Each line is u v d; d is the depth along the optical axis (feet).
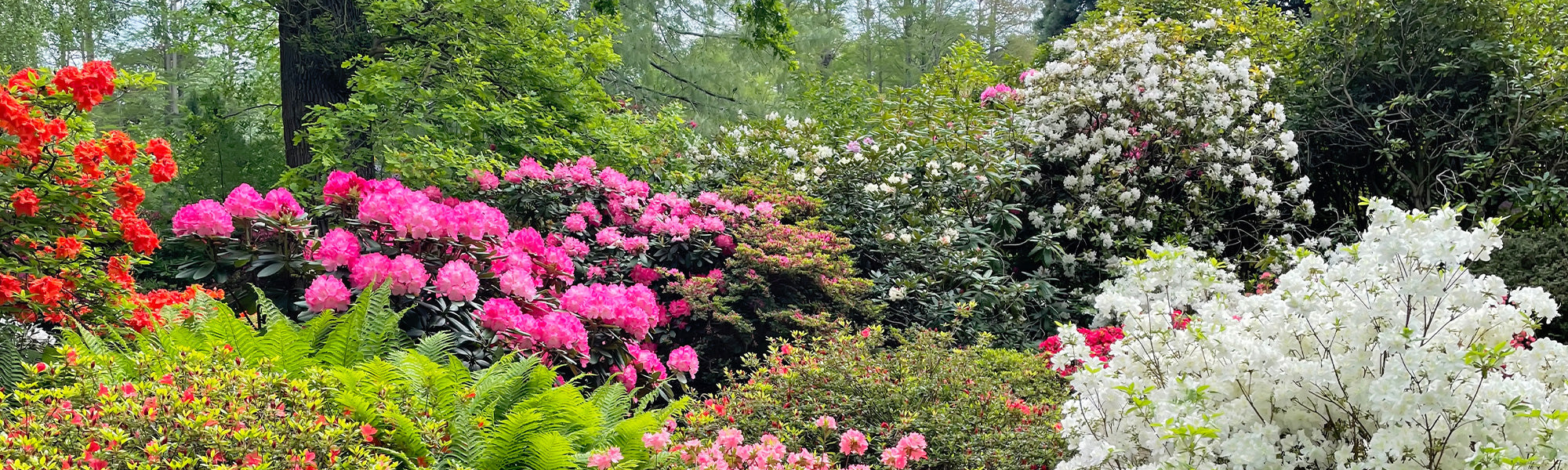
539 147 24.57
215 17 35.45
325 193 15.39
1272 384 8.56
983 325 19.62
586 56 29.35
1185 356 8.96
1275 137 25.72
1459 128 24.84
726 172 24.14
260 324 13.89
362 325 12.16
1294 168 24.72
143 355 9.19
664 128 27.78
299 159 27.76
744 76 44.75
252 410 8.05
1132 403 8.66
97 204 13.97
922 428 12.43
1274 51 29.50
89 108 13.82
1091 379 9.35
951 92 29.53
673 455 10.29
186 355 9.15
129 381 8.77
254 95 39.70
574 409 10.61
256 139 39.24
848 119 30.40
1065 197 24.64
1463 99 25.00
